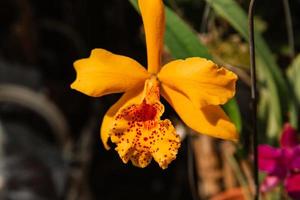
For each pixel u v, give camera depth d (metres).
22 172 0.65
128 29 0.75
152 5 0.35
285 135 0.45
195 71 0.35
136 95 0.37
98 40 0.76
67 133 0.64
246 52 0.54
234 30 0.55
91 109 0.75
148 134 0.37
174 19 0.41
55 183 0.65
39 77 0.76
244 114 0.57
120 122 0.37
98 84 0.36
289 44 0.58
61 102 0.77
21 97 0.62
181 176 0.75
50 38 0.82
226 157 0.52
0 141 0.66
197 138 0.56
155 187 0.76
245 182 0.48
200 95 0.35
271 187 0.45
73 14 0.76
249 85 0.54
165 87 0.37
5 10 0.75
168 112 0.68
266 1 0.58
